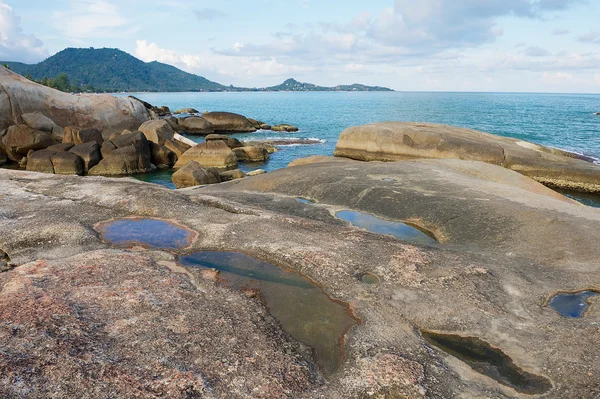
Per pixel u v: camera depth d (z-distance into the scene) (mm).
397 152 27906
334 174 15453
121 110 41188
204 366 4578
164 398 4027
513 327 5746
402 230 10688
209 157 29531
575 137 43625
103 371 4277
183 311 5672
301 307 6219
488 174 16766
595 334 5426
